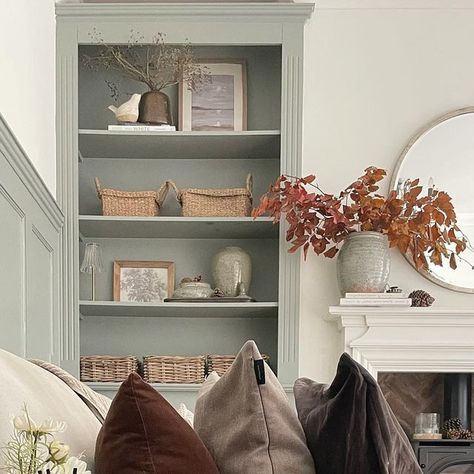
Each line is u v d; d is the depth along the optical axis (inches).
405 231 145.7
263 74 165.2
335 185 158.4
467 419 160.1
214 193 152.1
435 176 159.5
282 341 150.2
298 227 147.4
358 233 147.3
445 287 158.1
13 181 100.6
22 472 37.5
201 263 164.7
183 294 151.1
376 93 159.9
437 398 161.5
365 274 146.6
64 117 150.0
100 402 68.4
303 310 156.6
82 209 164.1
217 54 164.4
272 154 162.6
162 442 49.5
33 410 51.3
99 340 163.3
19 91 112.7
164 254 164.6
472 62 160.6
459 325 148.9
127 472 48.9
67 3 150.9
